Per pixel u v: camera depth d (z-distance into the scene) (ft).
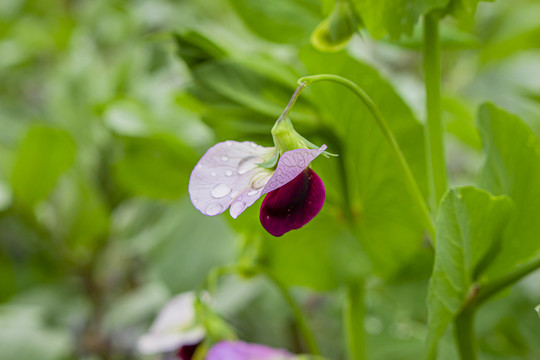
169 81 1.76
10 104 2.27
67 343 1.56
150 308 1.67
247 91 1.07
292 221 0.86
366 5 0.95
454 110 1.28
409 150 1.05
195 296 1.10
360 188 1.08
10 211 1.61
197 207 0.84
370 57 1.76
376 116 0.93
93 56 2.00
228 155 0.87
